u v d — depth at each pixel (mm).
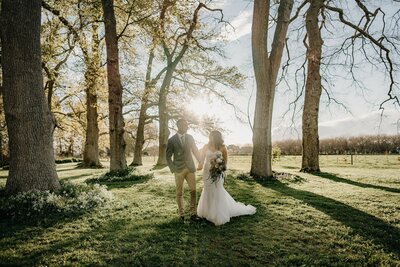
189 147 7074
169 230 6453
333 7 19953
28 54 9047
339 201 9414
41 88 9352
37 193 8359
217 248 5598
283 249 5594
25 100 8938
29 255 5203
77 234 6199
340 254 5395
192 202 7164
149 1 17719
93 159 30906
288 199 9641
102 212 7879
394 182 14078
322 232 6523
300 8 20625
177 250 5438
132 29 21344
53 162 9461
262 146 14805
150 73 31984
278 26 14977
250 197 9984
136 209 8258
